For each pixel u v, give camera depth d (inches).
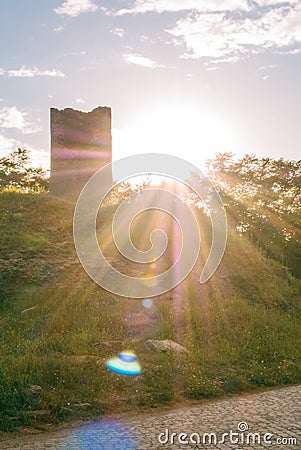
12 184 1787.6
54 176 1295.5
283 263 955.3
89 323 597.6
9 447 322.0
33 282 759.7
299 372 522.0
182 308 679.7
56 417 378.0
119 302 688.4
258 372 507.2
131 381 446.0
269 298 782.5
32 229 967.0
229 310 679.7
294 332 652.1
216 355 538.0
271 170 1636.3
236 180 1491.1
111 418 385.4
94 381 430.9
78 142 1302.9
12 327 593.0
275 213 1084.5
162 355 512.7
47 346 519.5
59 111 1304.1
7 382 407.8
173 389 446.9
